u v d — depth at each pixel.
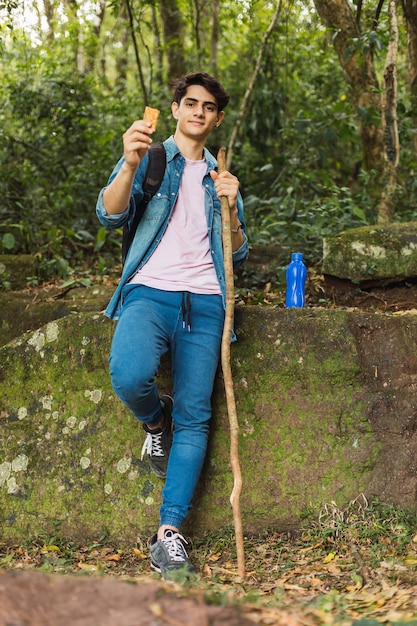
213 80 3.33
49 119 8.30
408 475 3.54
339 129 7.65
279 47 9.13
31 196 7.13
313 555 3.29
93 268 6.57
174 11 9.27
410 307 4.96
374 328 3.65
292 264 3.96
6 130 8.10
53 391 3.79
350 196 6.72
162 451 3.50
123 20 11.01
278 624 2.06
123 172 3.05
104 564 3.40
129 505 3.62
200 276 3.28
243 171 8.36
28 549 3.60
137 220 3.31
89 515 3.66
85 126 8.23
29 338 3.87
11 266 5.99
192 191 3.35
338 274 5.11
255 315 3.68
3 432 3.81
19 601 1.91
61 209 7.20
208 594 2.14
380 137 7.23
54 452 3.75
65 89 8.39
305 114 7.71
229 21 10.07
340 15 6.95
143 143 3.01
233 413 3.19
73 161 8.05
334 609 2.58
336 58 8.86
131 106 8.91
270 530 3.54
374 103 7.04
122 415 3.71
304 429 3.58
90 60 10.42
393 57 6.07
